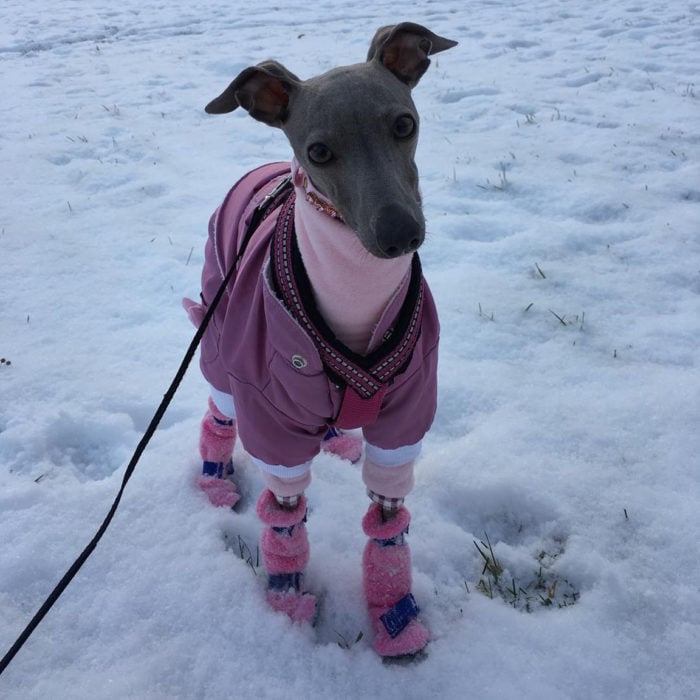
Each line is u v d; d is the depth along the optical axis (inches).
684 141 45.7
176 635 20.0
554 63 63.0
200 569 21.5
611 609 19.7
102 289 34.9
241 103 16.9
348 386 16.6
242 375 17.6
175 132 53.2
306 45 75.1
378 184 14.1
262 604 20.6
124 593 20.9
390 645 19.3
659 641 18.9
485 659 18.9
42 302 33.9
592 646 18.8
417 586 21.2
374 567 20.3
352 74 15.2
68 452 26.7
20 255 37.6
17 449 26.2
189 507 23.7
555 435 25.2
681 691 17.9
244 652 19.4
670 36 67.5
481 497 23.7
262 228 18.2
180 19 94.2
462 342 30.3
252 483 25.3
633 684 18.1
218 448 24.2
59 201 43.5
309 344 16.1
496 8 85.4
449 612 20.6
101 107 59.4
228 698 18.4
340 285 15.5
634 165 43.3
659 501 22.5
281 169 21.9
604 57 63.0
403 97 15.6
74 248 38.2
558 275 33.9
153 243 38.5
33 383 28.8
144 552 22.2
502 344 30.0
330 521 23.4
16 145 51.4
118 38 86.0
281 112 16.8
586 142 46.8
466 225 38.5
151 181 45.3
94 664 19.3
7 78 69.2
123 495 24.0
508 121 51.5
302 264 16.0
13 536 22.5
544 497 23.0
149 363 30.2
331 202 15.0
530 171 43.5
